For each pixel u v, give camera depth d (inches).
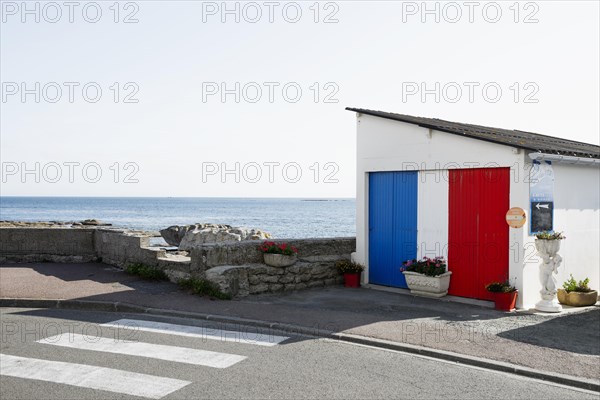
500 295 380.2
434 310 378.3
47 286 435.2
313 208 6077.8
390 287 470.6
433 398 213.3
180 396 211.0
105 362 253.3
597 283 460.4
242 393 215.0
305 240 479.5
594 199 455.5
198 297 403.2
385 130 469.1
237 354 269.7
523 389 227.8
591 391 227.9
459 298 418.9
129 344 285.0
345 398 211.2
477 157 403.9
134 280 467.5
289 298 419.2
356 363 259.0
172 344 286.7
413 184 455.2
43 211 4714.6
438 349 278.7
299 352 276.2
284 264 446.0
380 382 231.5
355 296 429.7
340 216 3809.1
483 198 406.9
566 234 424.8
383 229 478.3
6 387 219.9
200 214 4136.3
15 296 397.4
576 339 303.4
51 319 344.8
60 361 254.1
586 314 374.0
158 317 354.9
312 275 470.9
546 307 377.4
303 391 218.1
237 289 417.7
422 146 440.8
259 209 5605.3
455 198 424.8
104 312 370.3
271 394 214.2
